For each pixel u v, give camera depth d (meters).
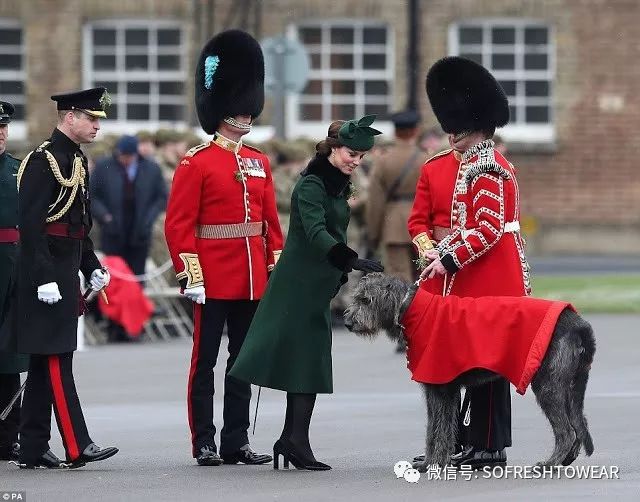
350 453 39.19
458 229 36.81
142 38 112.75
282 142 70.00
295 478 35.69
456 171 37.56
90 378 54.16
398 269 58.56
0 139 39.28
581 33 111.38
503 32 111.81
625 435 41.12
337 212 36.72
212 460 37.75
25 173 37.25
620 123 111.44
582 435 35.03
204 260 38.47
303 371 36.69
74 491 34.19
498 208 36.28
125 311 64.62
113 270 64.62
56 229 37.56
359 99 112.38
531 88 112.06
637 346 61.12
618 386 50.62
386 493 33.47
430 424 35.25
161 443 41.22
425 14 111.19
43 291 37.00
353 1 111.44
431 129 62.75
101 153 72.88
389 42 112.00
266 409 47.16
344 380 53.12
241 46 38.94
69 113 37.66
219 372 55.25
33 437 37.66
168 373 55.44
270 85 81.75
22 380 49.62
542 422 43.94
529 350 34.12
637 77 111.38
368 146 36.44
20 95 114.00
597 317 71.56
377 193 58.72
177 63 112.69
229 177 38.56
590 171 111.62
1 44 113.94
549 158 111.62
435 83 37.47
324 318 36.94
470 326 34.59
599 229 111.69
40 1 113.12
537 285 84.06
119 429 43.47
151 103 113.12
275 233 39.56
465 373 35.03
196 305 38.50
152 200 66.56
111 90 113.19
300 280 36.81
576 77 111.50
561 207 111.62
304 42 112.31
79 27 112.88
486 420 36.47
